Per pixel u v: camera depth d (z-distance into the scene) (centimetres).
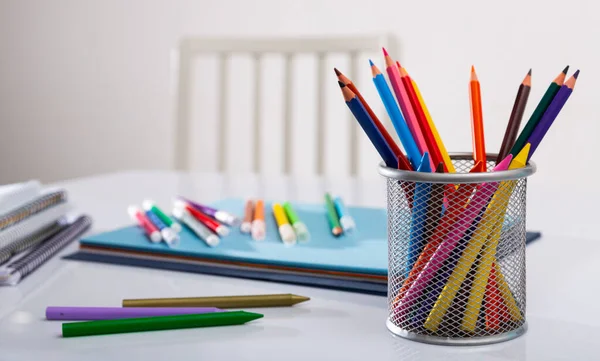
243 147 265
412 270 50
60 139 295
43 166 300
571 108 227
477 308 50
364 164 254
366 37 156
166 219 82
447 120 240
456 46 236
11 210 75
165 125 278
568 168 230
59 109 293
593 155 226
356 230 81
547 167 233
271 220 88
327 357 48
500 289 50
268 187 120
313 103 254
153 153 282
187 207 88
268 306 58
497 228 48
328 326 54
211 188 119
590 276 67
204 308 56
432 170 51
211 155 270
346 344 50
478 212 47
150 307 56
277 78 258
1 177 307
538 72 228
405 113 51
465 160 58
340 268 66
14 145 303
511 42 230
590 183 228
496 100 233
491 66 233
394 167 51
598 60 222
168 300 57
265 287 64
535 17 227
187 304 57
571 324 54
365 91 245
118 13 278
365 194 113
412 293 50
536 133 50
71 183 125
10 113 301
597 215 95
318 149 160
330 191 116
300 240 76
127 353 49
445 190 48
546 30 226
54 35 289
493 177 46
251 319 54
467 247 48
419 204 48
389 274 52
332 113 253
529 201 106
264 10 257
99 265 72
